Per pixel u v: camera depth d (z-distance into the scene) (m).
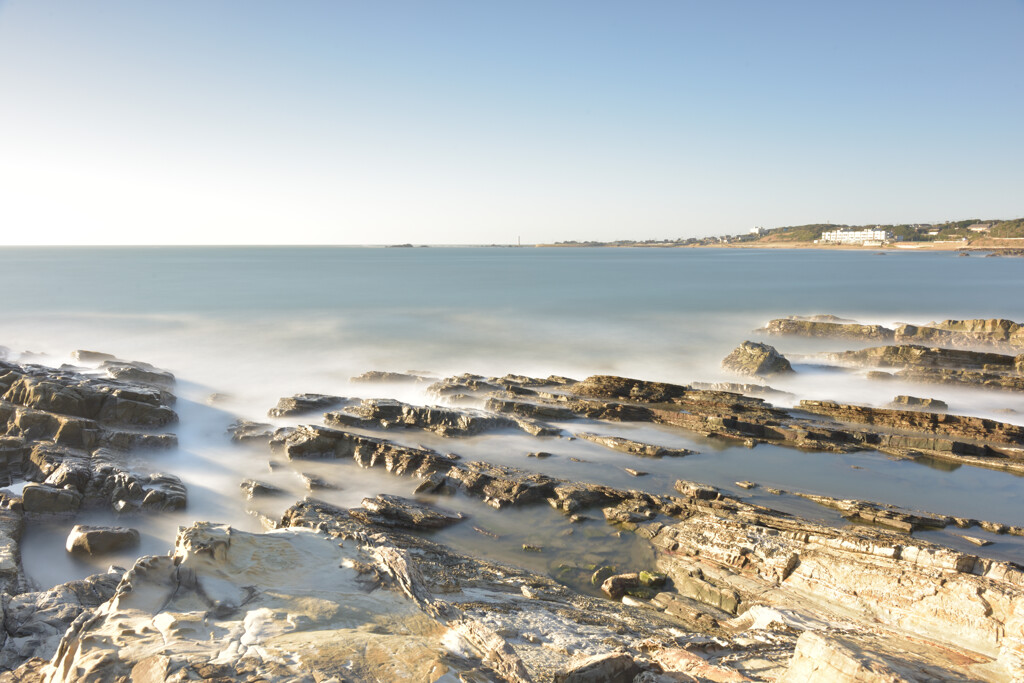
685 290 126.88
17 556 20.14
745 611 20.48
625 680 12.27
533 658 13.58
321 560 13.35
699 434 37.97
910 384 50.19
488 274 181.00
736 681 12.60
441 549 23.47
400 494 28.53
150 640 9.39
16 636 13.62
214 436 35.44
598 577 23.05
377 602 12.02
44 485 24.58
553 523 26.69
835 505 27.92
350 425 36.12
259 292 112.31
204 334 66.88
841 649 12.01
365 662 9.12
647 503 28.03
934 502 28.89
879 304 101.38
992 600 17.98
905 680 10.93
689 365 57.94
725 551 23.44
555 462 32.59
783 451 35.38
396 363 56.47
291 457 31.94
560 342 67.56
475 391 44.47
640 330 75.75
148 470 28.77
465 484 28.98
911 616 19.03
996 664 14.19
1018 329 63.47
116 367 44.06
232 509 26.56
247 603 11.16
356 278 155.38
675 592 22.22
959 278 154.50
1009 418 42.31
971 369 51.91
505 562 23.58
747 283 144.88
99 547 21.44
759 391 46.56
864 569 20.73
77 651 9.12
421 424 36.47
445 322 79.56
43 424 30.42
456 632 11.29
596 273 187.25
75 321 72.69
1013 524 26.61
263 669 8.51
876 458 34.44
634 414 40.53
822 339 70.88
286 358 56.91
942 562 20.30
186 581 11.41
